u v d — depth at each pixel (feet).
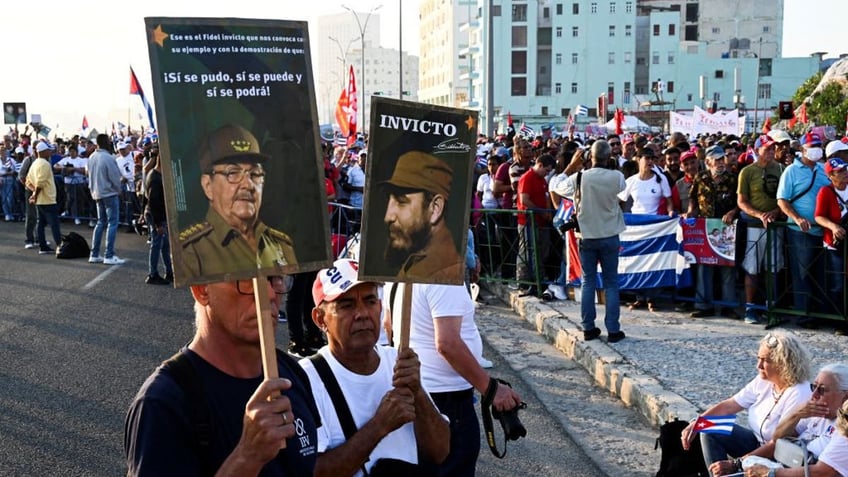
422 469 10.82
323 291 10.36
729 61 329.31
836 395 15.56
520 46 327.88
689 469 17.12
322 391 10.20
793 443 15.14
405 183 9.70
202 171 7.34
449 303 13.01
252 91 7.56
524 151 41.55
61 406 22.36
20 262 49.73
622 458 19.51
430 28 417.69
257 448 7.16
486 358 28.40
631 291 33.50
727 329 29.81
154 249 41.70
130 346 29.04
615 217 27.73
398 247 9.70
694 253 31.91
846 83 110.11
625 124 143.13
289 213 7.66
